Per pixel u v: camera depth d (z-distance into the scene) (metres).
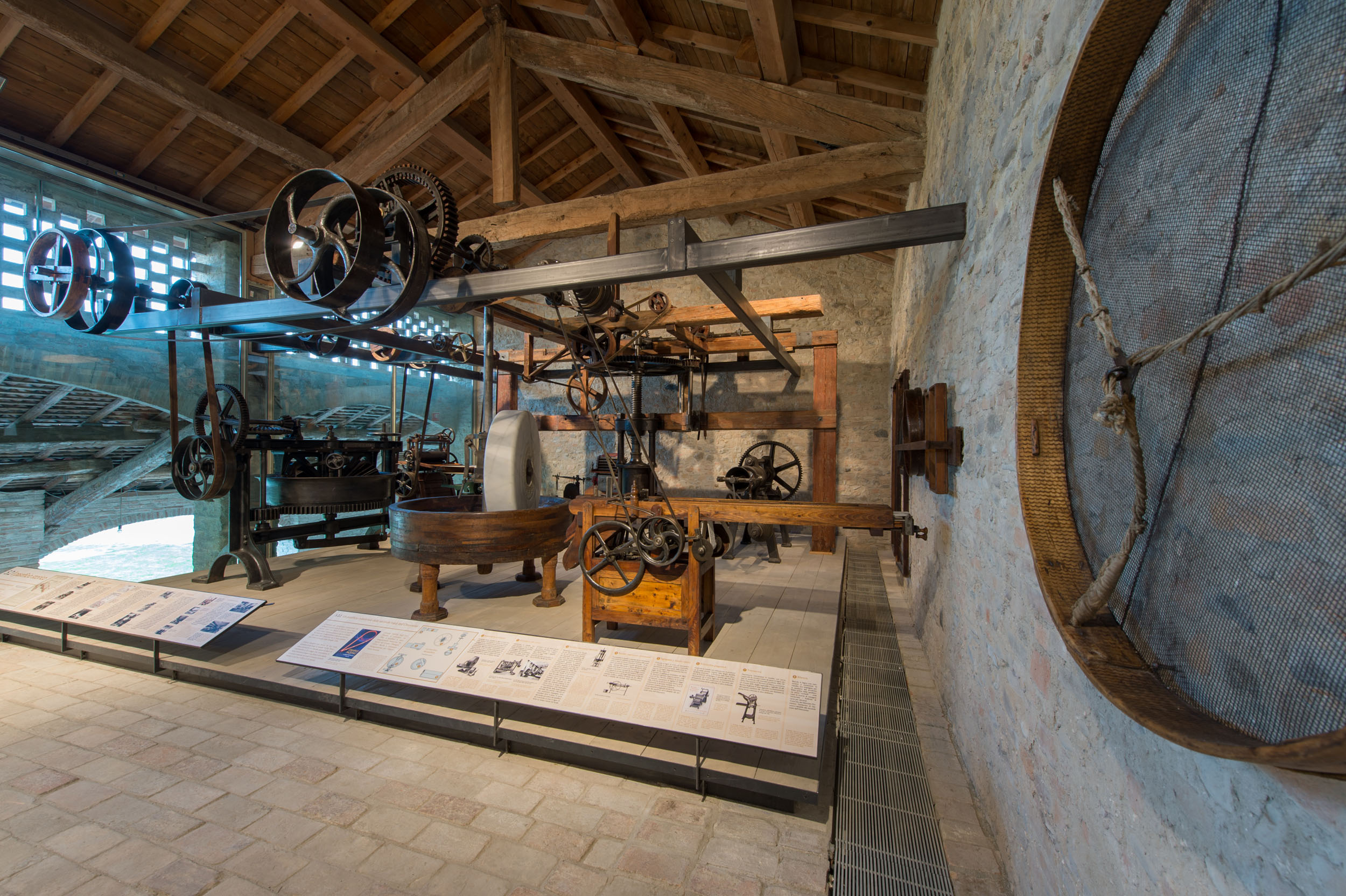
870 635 4.23
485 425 4.90
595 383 9.40
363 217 2.92
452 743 2.70
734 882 1.85
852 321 8.62
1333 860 0.65
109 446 7.42
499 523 3.79
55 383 6.02
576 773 2.46
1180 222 0.96
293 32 5.46
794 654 3.29
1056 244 1.37
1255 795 0.79
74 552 14.46
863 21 3.88
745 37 4.62
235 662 3.31
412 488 6.75
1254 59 0.79
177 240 7.04
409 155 7.51
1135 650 1.05
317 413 9.16
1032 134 1.76
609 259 3.39
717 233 9.40
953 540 2.93
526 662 2.56
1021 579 1.77
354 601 4.44
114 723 2.85
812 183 4.30
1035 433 1.41
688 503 3.83
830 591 4.86
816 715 2.12
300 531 5.62
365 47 5.57
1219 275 0.86
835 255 3.00
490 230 5.09
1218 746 0.71
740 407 9.20
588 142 8.27
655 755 2.37
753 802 2.27
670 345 6.70
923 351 4.33
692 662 2.39
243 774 2.43
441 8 5.62
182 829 2.08
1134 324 1.11
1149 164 1.06
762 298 8.98
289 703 3.09
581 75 5.00
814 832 2.11
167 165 6.38
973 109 2.65
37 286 4.03
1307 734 0.67
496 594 4.64
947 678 2.99
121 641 3.71
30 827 2.08
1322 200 0.68
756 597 4.68
